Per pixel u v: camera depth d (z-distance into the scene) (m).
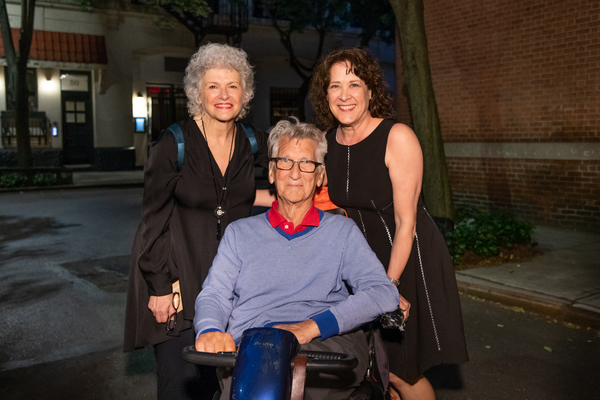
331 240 2.15
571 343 4.48
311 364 1.62
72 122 20.69
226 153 2.52
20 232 9.43
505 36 9.59
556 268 6.36
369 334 2.22
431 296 2.59
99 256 7.62
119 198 14.12
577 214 8.79
